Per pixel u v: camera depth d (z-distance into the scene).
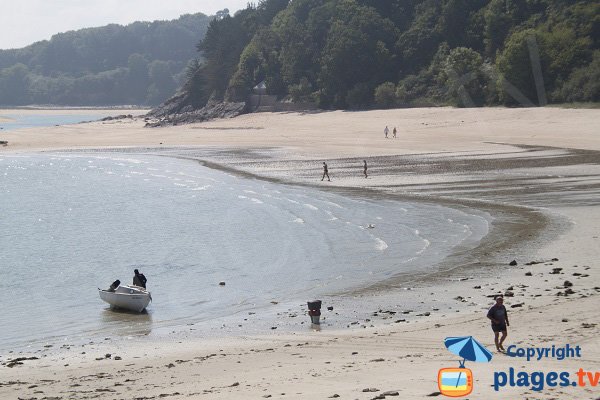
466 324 27.45
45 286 42.00
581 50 155.88
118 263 47.25
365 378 19.66
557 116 135.88
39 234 58.62
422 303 33.03
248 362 24.34
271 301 36.22
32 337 31.84
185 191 80.19
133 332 32.03
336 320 31.20
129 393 21.00
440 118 155.50
